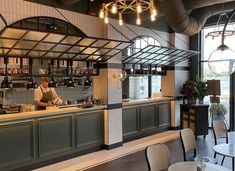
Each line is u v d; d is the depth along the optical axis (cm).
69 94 802
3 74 538
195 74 882
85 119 579
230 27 796
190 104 761
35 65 625
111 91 626
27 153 475
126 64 725
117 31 636
